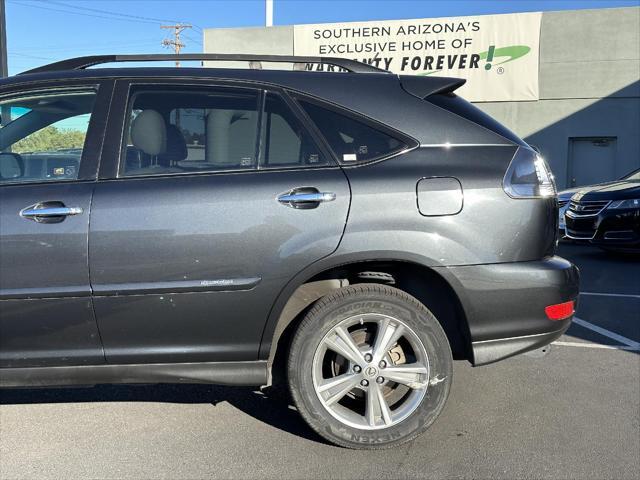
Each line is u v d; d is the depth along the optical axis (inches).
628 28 643.5
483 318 115.3
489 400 146.3
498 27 676.7
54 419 137.8
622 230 350.6
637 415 137.7
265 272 111.7
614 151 669.3
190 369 115.8
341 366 121.4
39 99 120.7
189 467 116.0
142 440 127.1
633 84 647.8
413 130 118.4
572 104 667.4
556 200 122.2
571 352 182.9
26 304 110.7
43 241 109.7
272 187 112.8
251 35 726.5
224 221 111.0
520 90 677.9
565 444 124.2
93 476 112.5
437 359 117.1
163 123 117.7
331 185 113.0
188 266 110.8
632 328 210.1
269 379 117.3
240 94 119.8
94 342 113.0
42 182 114.3
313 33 716.0
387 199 112.7
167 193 112.0
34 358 113.2
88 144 116.3
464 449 122.3
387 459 118.6
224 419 137.6
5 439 127.6
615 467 115.0
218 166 116.2
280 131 117.8
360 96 120.1
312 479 111.7
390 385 123.0
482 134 120.0
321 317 115.3
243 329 113.7
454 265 113.2
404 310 116.0
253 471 114.5
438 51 693.9
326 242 111.7
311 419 117.0
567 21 658.2
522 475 112.4
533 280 115.4
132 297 110.9
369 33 705.6
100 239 109.9
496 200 114.5
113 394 152.4
